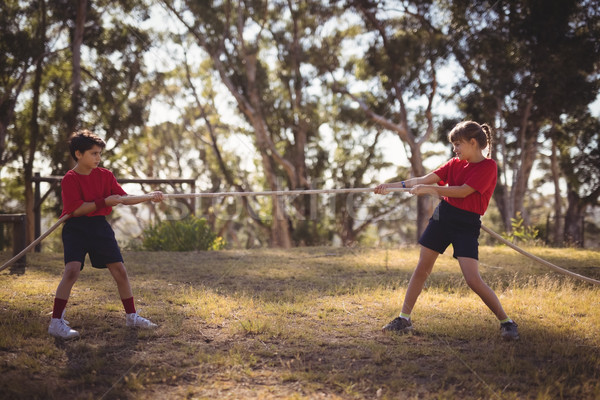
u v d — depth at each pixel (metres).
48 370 3.22
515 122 21.61
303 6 23.84
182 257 8.43
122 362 3.37
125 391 2.92
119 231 26.70
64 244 4.00
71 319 4.30
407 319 4.09
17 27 22.11
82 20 22.38
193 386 3.00
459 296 5.29
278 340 3.85
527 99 20.41
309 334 3.97
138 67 24.41
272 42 25.58
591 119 22.50
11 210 28.62
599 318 4.36
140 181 11.64
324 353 3.59
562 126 22.95
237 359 3.40
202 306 4.81
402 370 3.27
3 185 28.31
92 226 4.00
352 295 5.39
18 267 6.89
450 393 2.87
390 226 36.47
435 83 22.42
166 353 3.54
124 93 24.62
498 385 3.02
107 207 4.09
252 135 27.67
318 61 24.27
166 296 5.25
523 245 10.87
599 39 18.42
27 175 24.02
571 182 23.06
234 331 4.02
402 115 23.50
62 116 22.23
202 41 24.42
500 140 21.95
